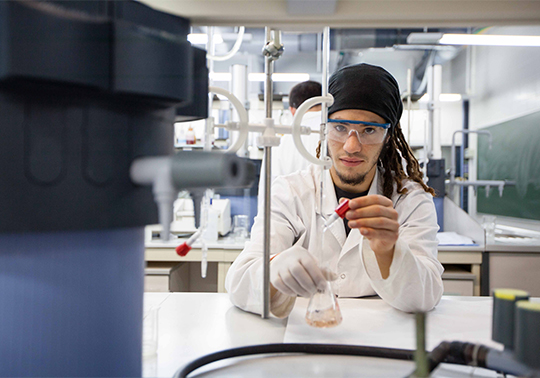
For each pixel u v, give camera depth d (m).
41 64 0.35
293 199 1.49
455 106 4.89
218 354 0.66
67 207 0.39
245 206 3.34
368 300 1.11
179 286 2.85
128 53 0.40
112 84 0.39
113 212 0.42
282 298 0.93
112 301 0.45
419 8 0.58
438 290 1.04
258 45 3.09
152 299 1.10
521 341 0.49
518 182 3.87
